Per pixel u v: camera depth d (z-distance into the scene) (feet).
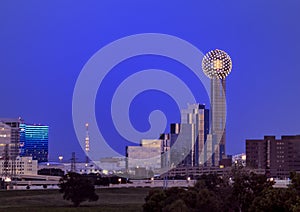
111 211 637.30
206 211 421.18
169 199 433.48
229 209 425.28
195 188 452.76
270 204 345.31
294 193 342.23
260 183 416.05
